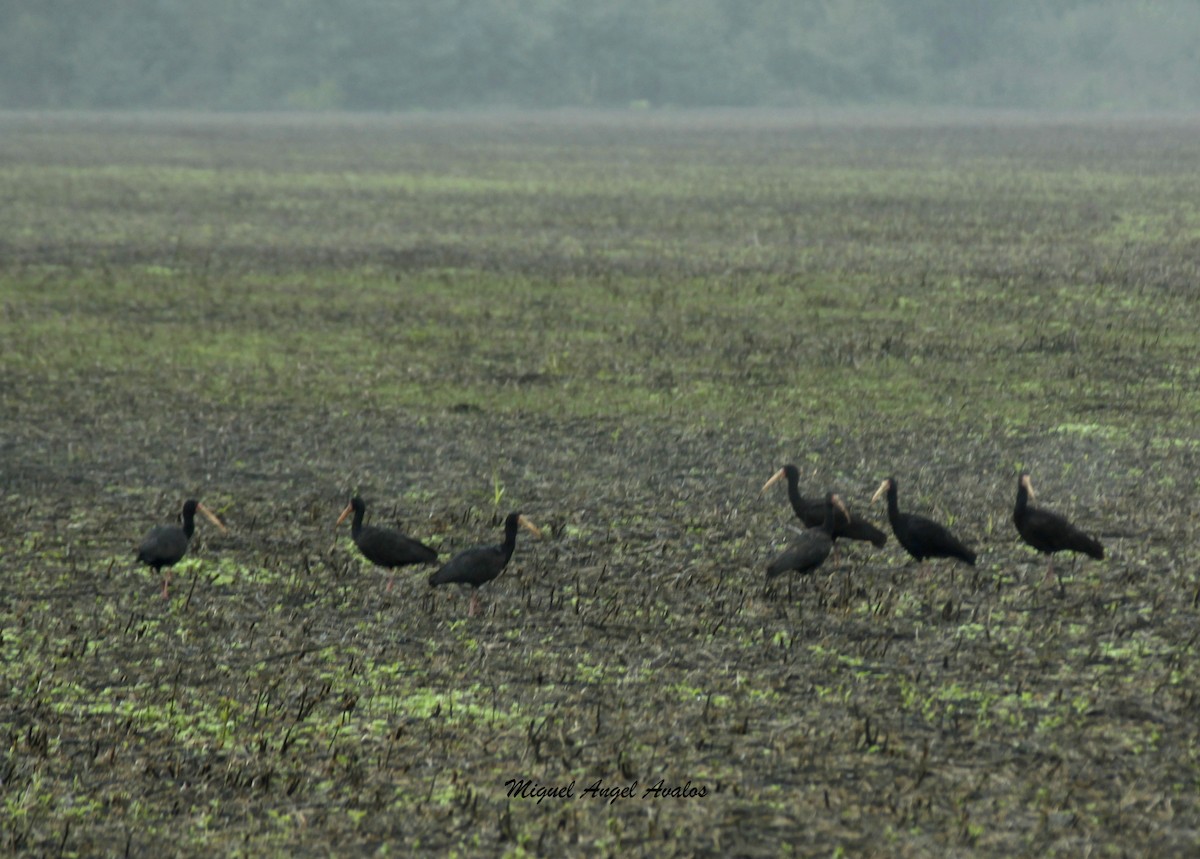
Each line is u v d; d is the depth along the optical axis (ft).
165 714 90.27
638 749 84.28
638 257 304.71
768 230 355.36
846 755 82.99
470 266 293.02
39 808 78.59
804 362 194.70
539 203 442.09
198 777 81.97
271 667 97.66
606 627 103.55
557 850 73.77
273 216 402.93
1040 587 110.01
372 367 194.70
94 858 73.67
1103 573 113.09
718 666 96.43
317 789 80.43
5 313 236.63
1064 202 427.33
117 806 78.74
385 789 80.28
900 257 299.38
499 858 73.26
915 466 144.66
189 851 74.33
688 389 179.42
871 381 182.91
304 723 88.69
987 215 387.55
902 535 110.83
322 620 106.32
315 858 73.56
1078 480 138.62
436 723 88.33
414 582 113.70
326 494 138.10
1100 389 177.17
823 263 291.99
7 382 186.39
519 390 180.55
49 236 349.41
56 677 96.02
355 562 118.73
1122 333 211.82
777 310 236.84
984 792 78.33
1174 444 151.74
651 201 446.19
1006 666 95.45
